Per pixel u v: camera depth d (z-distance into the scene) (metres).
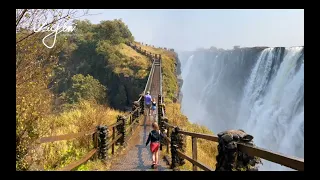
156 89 29.38
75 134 5.73
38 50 5.37
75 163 5.34
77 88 27.25
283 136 25.80
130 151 10.15
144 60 47.09
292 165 2.42
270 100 29.30
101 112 11.70
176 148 7.48
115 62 45.94
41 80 5.52
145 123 16.91
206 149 12.42
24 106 4.67
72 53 46.56
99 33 54.34
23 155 4.66
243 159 3.44
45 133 5.70
